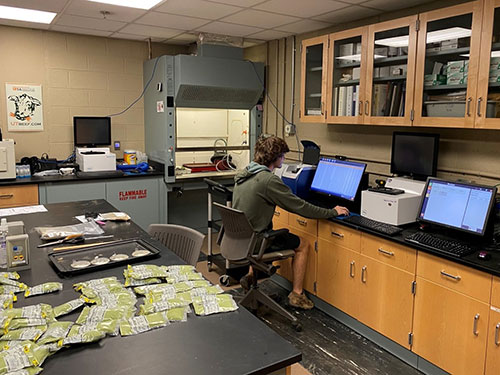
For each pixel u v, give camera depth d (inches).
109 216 107.5
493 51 89.5
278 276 143.9
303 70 145.2
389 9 130.0
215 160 193.6
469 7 92.1
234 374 44.5
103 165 172.1
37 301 60.1
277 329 114.4
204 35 170.4
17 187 151.9
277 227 139.7
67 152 182.4
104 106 187.6
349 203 125.9
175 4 127.5
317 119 139.9
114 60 186.7
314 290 125.0
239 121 198.7
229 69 175.5
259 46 193.5
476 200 91.9
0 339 48.9
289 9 131.1
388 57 113.5
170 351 48.4
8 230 75.5
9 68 165.8
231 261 114.4
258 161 117.6
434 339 90.1
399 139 120.0
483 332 80.2
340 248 114.1
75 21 152.6
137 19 147.8
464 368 84.4
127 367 45.3
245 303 121.1
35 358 45.3
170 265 74.8
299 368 96.6
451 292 85.7
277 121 186.1
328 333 112.4
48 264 75.5
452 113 99.5
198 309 57.9
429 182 103.0
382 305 102.3
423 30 103.0
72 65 177.9
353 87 125.8
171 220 201.8
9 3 128.8
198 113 192.5
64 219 107.0
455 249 86.2
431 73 103.6
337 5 125.7
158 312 56.6
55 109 177.2
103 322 53.0
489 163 108.5
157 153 185.6
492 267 77.7
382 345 105.0
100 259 75.7
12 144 151.9
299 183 136.9
